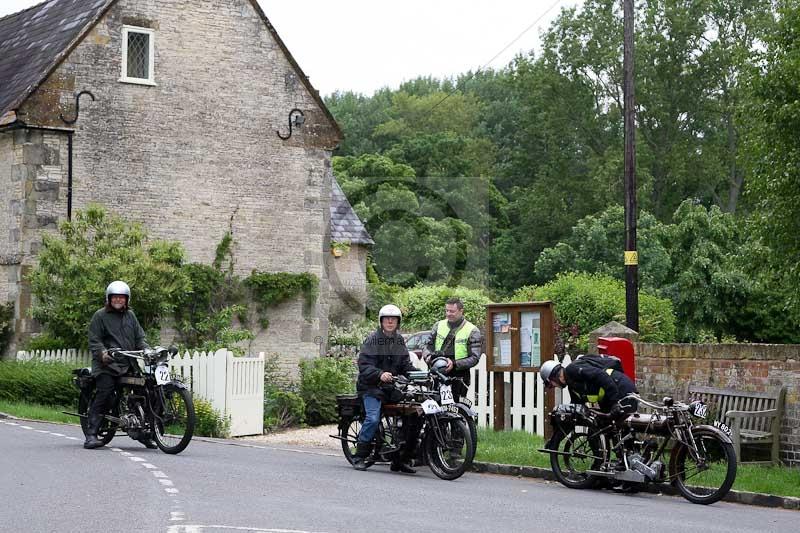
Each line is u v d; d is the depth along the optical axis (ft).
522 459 54.34
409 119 202.08
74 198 97.96
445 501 42.11
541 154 220.84
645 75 207.41
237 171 105.91
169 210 102.27
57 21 108.88
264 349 106.52
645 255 155.43
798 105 80.53
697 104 210.18
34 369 84.38
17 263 96.32
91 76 98.94
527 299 109.81
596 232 173.88
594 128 211.61
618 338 56.85
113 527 33.94
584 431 49.93
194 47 103.91
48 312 90.02
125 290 58.65
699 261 149.79
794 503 44.01
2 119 96.94
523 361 63.21
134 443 61.67
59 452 55.01
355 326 114.73
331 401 91.35
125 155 100.37
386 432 52.95
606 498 45.93
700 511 42.55
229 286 104.37
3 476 45.57
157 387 57.06
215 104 104.83
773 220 83.05
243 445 65.00
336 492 43.45
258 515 36.70
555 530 35.91
